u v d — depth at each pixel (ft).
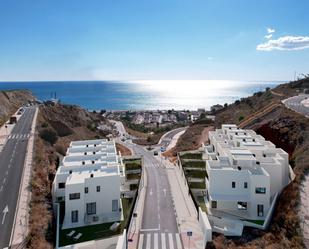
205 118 419.74
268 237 134.51
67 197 149.79
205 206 165.48
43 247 116.57
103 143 235.20
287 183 173.78
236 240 133.90
